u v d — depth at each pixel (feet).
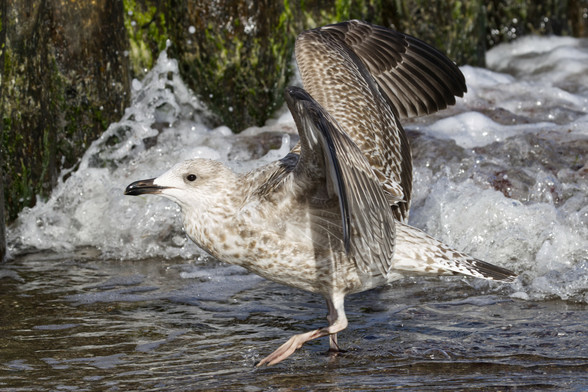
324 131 14.47
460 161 30.81
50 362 18.12
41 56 30.58
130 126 33.24
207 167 18.40
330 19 38.73
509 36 49.06
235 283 24.22
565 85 43.39
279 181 17.62
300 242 18.01
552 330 19.40
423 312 21.11
